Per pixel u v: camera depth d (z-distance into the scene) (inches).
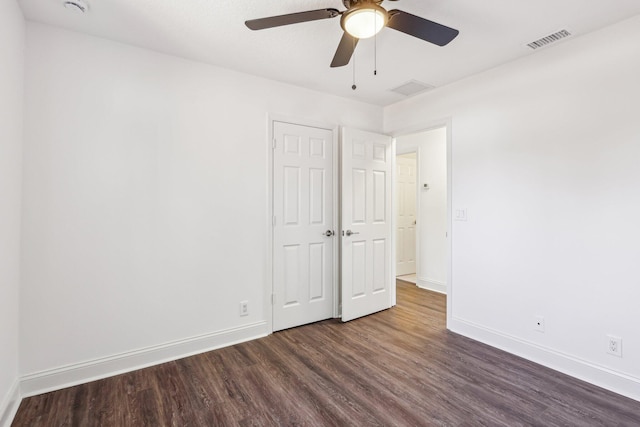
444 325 127.0
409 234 221.1
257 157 114.8
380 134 143.3
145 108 94.3
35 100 79.9
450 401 77.5
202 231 104.0
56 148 82.4
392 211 149.3
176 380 86.8
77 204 85.1
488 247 108.8
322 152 130.7
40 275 80.6
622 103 80.4
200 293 103.9
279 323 120.6
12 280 72.7
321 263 131.5
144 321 94.6
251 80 113.2
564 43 90.4
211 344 105.7
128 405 75.9
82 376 85.5
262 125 115.7
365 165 137.5
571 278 89.5
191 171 101.9
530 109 97.8
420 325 127.1
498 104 105.9
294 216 123.8
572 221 89.2
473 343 110.0
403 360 98.0
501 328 105.6
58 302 82.8
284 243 121.3
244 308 112.5
